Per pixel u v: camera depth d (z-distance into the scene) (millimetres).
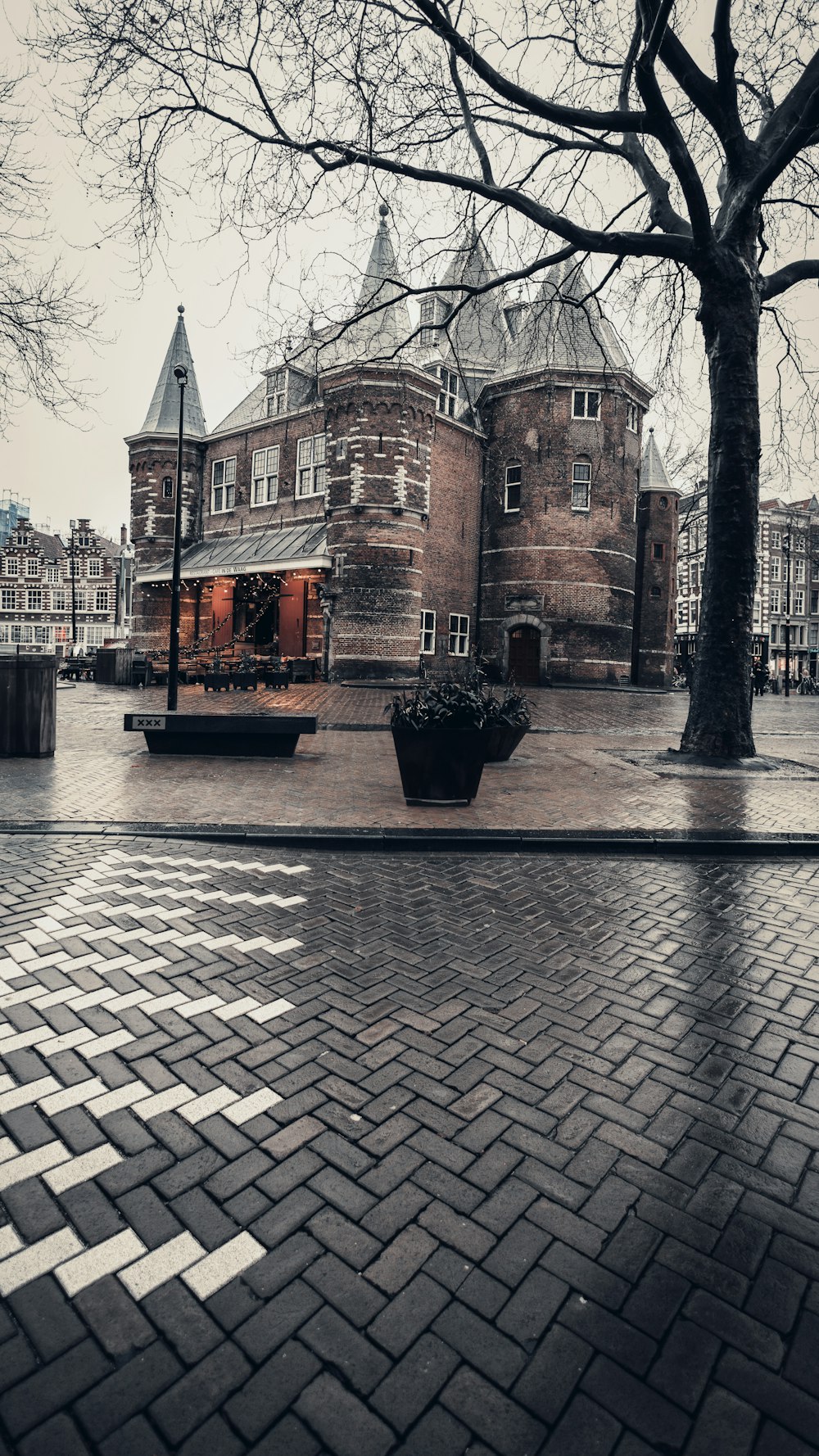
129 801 6609
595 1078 2609
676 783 8344
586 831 5824
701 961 3631
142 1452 1328
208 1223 1893
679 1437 1395
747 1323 1661
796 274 10922
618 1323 1645
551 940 3830
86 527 50438
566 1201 2018
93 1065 2576
